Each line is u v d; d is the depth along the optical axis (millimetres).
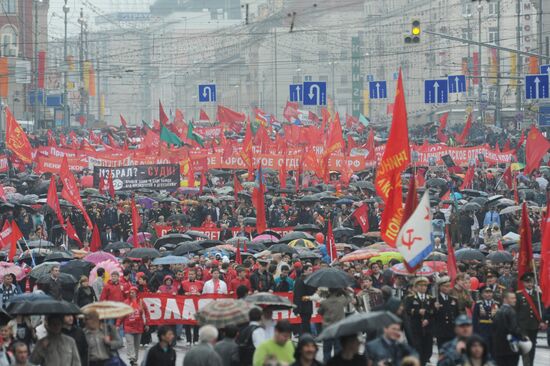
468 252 54938
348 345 29578
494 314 40406
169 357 35438
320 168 99688
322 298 45938
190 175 100375
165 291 51844
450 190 88250
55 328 34469
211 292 51375
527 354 42250
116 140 166375
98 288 51625
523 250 41750
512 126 195250
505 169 110000
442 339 41188
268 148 114188
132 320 47688
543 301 40688
